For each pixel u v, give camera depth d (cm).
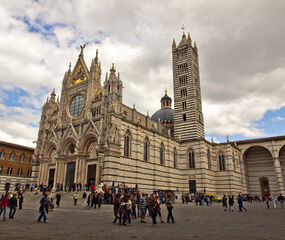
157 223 2398
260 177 9988
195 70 9381
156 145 7062
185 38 9725
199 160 7869
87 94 6806
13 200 2519
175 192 6962
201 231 1897
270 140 9369
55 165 7000
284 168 9450
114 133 5653
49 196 3369
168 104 11531
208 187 7750
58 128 7275
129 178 5853
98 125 6150
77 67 7650
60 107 7556
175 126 8725
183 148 8288
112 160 5425
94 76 6975
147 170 6531
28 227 1950
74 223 2231
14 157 8938
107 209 3606
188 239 1569
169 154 7612
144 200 2522
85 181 6103
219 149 8475
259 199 7606
